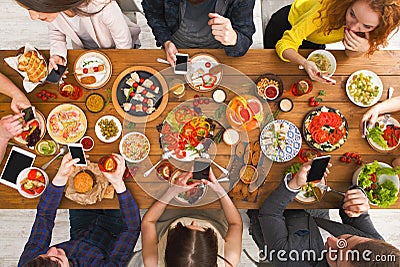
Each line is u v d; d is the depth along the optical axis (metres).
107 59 1.78
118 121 1.76
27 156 1.74
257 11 2.35
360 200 1.63
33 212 2.55
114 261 1.74
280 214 1.72
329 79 1.68
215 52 1.79
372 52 1.66
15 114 1.78
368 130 1.74
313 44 2.06
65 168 1.64
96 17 1.74
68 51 1.79
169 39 1.90
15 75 1.79
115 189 1.69
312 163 1.58
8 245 2.54
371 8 1.46
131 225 1.74
